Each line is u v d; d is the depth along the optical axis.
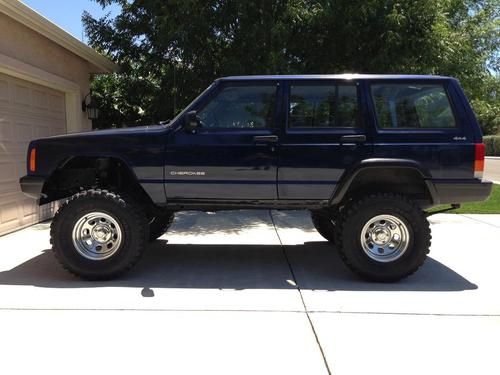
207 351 3.64
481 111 15.14
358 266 5.27
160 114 12.52
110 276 5.32
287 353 3.61
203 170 5.33
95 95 13.16
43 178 5.37
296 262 6.23
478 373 3.35
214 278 5.49
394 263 5.24
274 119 5.32
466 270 5.85
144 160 5.34
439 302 4.71
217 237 7.73
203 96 5.41
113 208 5.24
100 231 5.33
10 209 8.10
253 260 6.32
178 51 10.88
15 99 8.36
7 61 7.59
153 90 12.12
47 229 8.38
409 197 5.55
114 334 3.93
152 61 11.54
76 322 4.16
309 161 5.27
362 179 5.45
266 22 9.88
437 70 10.57
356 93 5.34
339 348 3.70
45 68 9.12
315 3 10.05
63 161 5.39
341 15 9.87
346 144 5.23
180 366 3.41
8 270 5.75
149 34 11.42
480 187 5.18
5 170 7.95
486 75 12.43
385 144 5.21
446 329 4.06
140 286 5.17
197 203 5.47
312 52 10.86
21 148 8.55
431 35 9.66
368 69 10.15
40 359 3.51
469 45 11.24
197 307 4.54
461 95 5.27
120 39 11.75
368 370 3.37
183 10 9.70
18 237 7.66
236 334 3.94
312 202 5.39
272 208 5.53
